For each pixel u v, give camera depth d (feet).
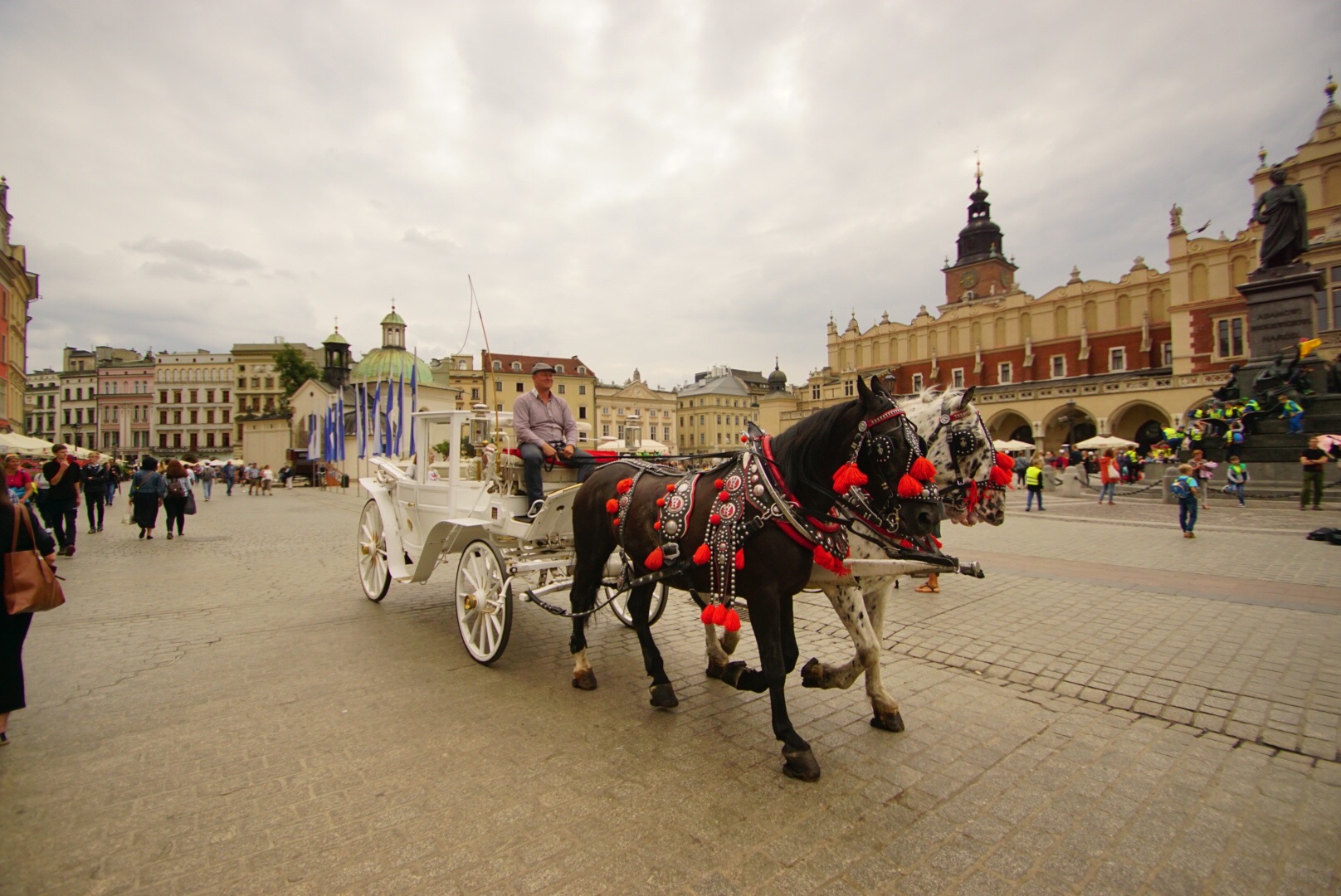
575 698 14.65
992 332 177.68
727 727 13.07
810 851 8.94
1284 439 61.21
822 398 211.82
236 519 62.54
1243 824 9.68
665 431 295.48
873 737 12.60
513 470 18.54
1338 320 109.70
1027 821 9.74
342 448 101.86
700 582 12.66
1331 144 125.70
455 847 9.00
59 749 11.98
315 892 8.06
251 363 281.33
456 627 20.74
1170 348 151.43
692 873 8.44
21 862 8.63
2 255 107.34
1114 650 17.62
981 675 16.01
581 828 9.47
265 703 14.28
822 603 24.35
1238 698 14.28
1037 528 44.96
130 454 292.20
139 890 8.07
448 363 207.31
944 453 13.25
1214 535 39.73
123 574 30.55
